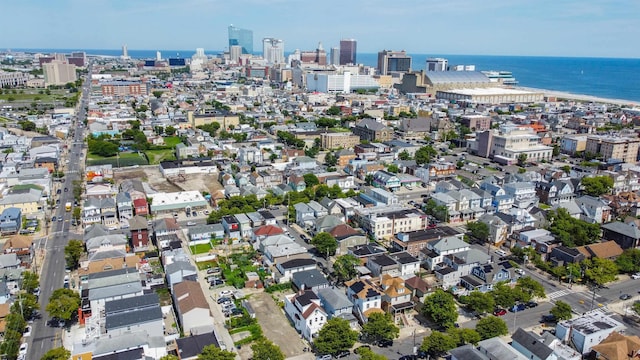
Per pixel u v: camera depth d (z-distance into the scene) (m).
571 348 133.75
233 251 196.62
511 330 144.50
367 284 154.00
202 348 125.19
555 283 175.75
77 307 146.25
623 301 163.62
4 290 149.75
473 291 156.88
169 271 162.38
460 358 119.25
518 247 195.12
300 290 160.12
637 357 126.38
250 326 144.12
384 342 138.38
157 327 135.25
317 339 131.50
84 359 119.75
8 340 130.12
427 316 147.62
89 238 189.62
